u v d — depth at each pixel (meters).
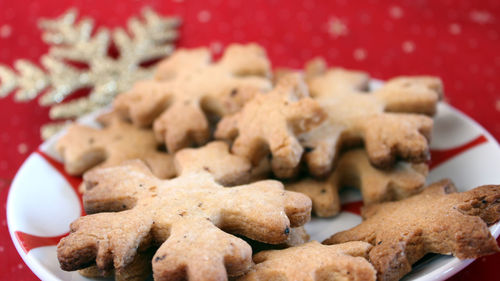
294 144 0.29
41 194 0.31
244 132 0.29
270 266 0.25
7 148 0.36
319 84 0.33
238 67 0.33
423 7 0.43
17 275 0.30
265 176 0.30
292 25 0.43
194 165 0.29
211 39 0.43
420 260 0.26
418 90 0.31
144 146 0.32
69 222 0.30
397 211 0.28
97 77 0.39
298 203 0.27
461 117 0.32
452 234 0.25
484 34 0.41
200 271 0.24
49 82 0.38
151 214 0.26
